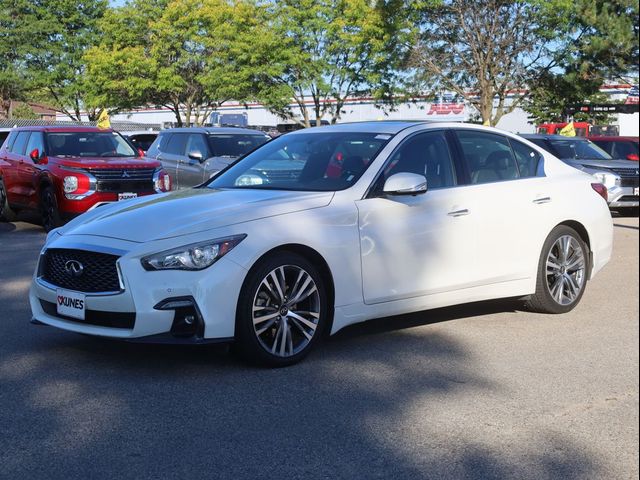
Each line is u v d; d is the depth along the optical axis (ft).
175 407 14.43
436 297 19.17
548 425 13.87
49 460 12.14
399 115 134.72
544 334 19.92
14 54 132.57
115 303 15.49
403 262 18.38
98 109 139.95
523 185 21.22
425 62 106.01
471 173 20.31
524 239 20.84
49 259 17.26
